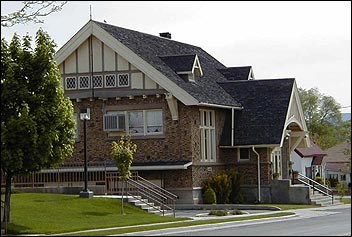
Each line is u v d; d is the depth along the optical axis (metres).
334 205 50.66
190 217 38.69
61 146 32.16
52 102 31.53
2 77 31.23
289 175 55.62
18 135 30.55
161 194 43.16
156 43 54.00
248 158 51.22
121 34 50.34
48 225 32.22
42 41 31.67
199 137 48.47
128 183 43.53
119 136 49.03
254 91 53.44
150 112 48.41
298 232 28.86
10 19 30.34
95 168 46.53
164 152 47.97
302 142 57.03
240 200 49.91
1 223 31.16
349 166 67.06
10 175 31.42
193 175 47.28
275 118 51.03
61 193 42.91
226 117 51.75
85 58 49.41
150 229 31.52
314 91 103.44
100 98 49.09
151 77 47.62
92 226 32.44
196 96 47.16
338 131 104.50
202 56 60.38
